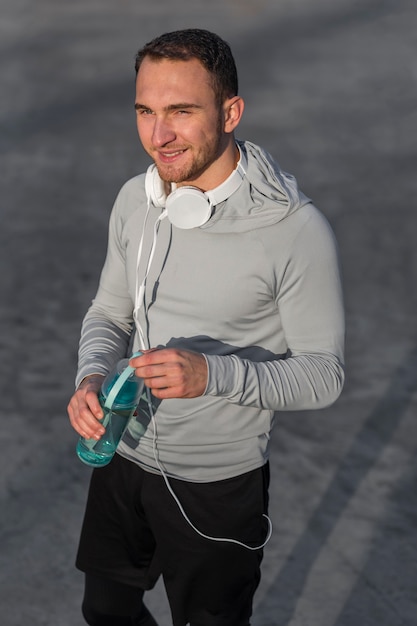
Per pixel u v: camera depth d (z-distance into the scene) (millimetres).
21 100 14141
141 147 12109
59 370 6672
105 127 12906
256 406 2982
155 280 3150
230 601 3324
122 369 3014
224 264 3037
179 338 3131
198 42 2838
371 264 8656
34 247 8852
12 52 17188
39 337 7145
